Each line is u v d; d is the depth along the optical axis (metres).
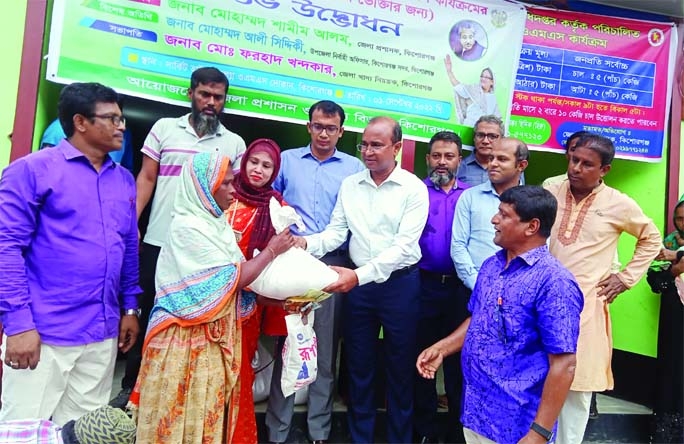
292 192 3.09
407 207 2.77
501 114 3.91
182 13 3.27
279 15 3.45
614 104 4.13
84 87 2.16
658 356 3.66
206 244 2.09
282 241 2.32
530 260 1.91
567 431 2.85
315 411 2.97
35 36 3.07
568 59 4.05
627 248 4.13
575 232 2.90
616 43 4.12
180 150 3.02
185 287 2.07
